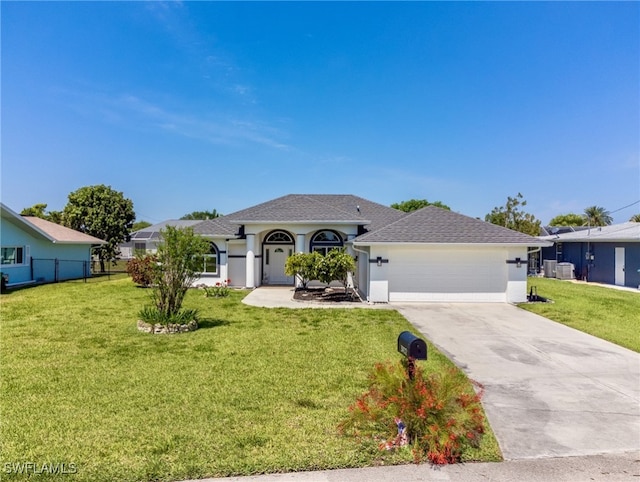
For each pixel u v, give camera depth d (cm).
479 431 444
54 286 2020
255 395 584
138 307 1376
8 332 993
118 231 3250
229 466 389
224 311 1355
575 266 2619
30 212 3772
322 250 2114
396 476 378
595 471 390
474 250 1592
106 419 498
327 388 616
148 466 389
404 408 422
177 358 777
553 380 678
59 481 363
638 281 2028
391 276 1596
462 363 776
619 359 808
